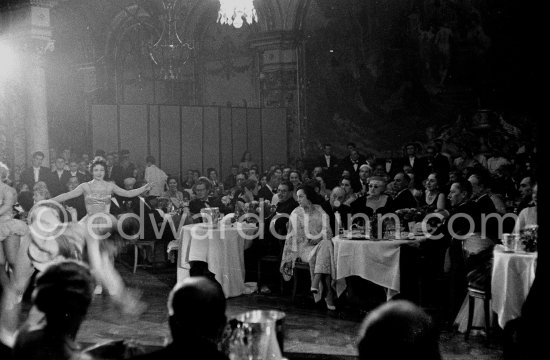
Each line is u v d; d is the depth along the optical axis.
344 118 16.31
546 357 3.35
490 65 14.12
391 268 7.04
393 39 15.49
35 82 14.48
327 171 14.54
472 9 14.29
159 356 2.16
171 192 12.68
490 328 6.14
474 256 6.55
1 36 14.86
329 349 5.84
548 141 3.45
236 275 8.44
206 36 19.20
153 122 17.53
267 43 17.06
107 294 8.53
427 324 1.77
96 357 2.48
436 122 14.95
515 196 10.08
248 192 12.14
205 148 17.83
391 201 8.12
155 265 10.73
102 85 19.97
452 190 6.91
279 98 17.14
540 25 3.47
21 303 7.91
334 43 16.39
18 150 14.78
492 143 14.08
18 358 2.33
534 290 3.47
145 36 19.61
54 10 19.75
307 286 8.52
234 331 3.05
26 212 9.70
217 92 19.14
